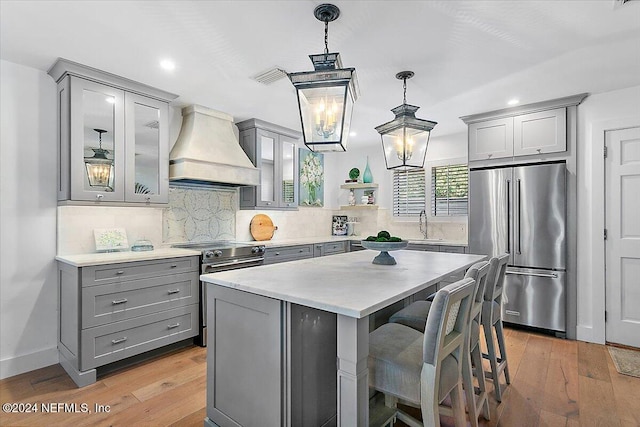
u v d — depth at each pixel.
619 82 3.03
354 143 5.51
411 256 2.95
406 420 1.86
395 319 2.09
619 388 2.39
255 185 4.01
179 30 2.17
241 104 3.61
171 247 3.62
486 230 3.83
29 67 2.71
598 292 3.29
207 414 1.96
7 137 2.62
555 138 3.50
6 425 2.00
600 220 3.29
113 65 2.67
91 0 1.86
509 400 2.24
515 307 3.62
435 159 5.06
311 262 2.56
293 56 2.52
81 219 2.98
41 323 2.76
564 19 2.04
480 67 2.71
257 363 1.69
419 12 1.98
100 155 2.82
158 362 2.86
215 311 1.93
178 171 3.34
